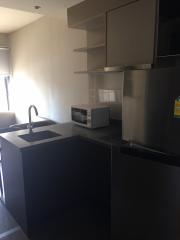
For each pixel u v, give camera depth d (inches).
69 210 95.2
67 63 131.3
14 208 90.0
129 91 64.8
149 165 49.1
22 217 84.4
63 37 130.6
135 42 71.4
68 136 86.0
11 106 214.5
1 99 213.0
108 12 79.9
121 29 75.8
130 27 72.4
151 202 50.4
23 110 192.7
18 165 79.2
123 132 69.6
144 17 67.4
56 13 108.0
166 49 67.4
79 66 122.4
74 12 95.8
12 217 91.7
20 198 83.1
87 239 77.7
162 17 64.7
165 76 54.2
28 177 79.4
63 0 90.0
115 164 56.5
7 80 212.2
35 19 151.2
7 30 185.6
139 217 53.6
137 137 64.1
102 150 96.5
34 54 163.9
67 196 95.0
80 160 94.8
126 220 56.9
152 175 48.9
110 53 82.0
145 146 61.6
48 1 91.0
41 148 80.8
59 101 144.5
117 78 100.5
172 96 53.3
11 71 207.0
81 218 89.8
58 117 147.9
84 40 114.9
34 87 171.2
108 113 97.3
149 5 65.3
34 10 102.9
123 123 68.9
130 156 52.4
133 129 65.2
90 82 116.5
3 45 199.9
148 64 65.8
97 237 78.5
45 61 152.2
